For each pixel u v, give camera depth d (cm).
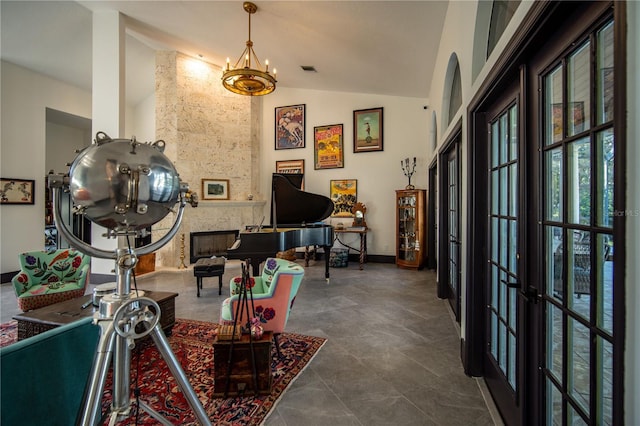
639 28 65
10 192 490
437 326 309
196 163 611
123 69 453
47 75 538
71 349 107
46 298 312
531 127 135
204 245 618
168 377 216
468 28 210
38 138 528
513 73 149
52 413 99
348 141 672
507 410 163
